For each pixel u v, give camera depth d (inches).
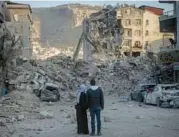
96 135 576.1
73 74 2229.3
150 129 639.8
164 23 1985.7
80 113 598.2
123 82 2178.9
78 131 599.5
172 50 1836.9
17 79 1675.7
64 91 1743.4
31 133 609.9
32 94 1418.6
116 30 4158.5
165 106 1107.3
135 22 4178.2
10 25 2723.9
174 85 1188.5
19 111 954.1
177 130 625.6
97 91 577.9
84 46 4291.3
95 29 4249.5
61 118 832.9
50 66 2196.1
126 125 698.8
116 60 2994.6
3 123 705.0
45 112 920.3
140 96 1362.0
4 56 1485.0
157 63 2138.3
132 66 2518.5
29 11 3705.7
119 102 1354.6
